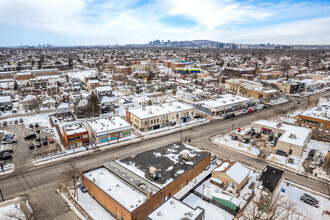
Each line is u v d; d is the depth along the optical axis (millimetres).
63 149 64375
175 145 57750
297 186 48344
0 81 159000
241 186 46281
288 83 143750
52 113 98250
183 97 127062
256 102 113000
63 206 41250
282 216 38844
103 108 100188
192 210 32750
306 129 71875
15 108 107000
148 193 36344
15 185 47656
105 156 60656
